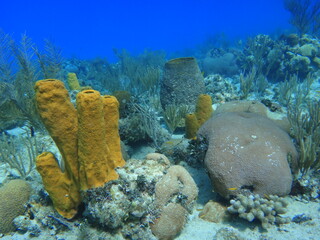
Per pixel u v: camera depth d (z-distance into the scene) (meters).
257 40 3.87
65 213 0.86
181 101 2.05
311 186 1.02
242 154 0.96
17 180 1.00
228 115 1.20
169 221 0.82
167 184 0.85
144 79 2.80
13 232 0.90
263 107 1.57
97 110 0.71
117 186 0.81
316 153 1.11
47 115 0.70
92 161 0.76
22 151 1.47
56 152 1.32
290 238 0.80
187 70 2.01
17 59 1.65
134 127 1.61
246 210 0.89
